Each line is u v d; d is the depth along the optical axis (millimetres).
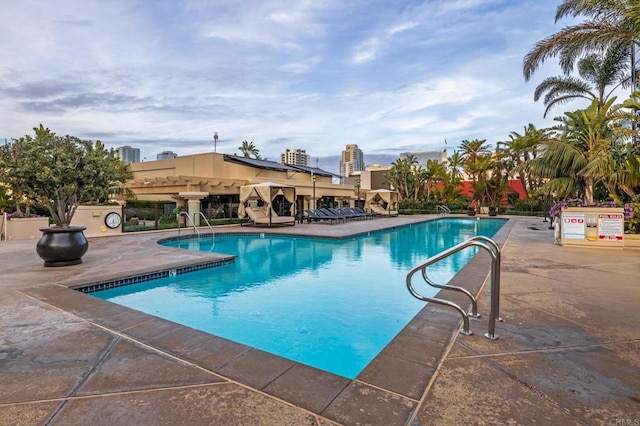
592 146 12633
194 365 2531
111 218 12953
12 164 6570
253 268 8117
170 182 19531
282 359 2635
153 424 1845
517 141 26672
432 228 19359
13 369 2490
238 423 1848
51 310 3871
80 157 7012
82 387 2234
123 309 3912
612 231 8914
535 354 2682
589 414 1916
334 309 5102
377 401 2049
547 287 4848
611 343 2896
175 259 7543
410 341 2926
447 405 2002
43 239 6480
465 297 4340
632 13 8359
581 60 14648
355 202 32094
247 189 17203
